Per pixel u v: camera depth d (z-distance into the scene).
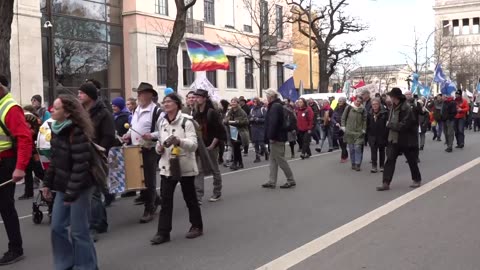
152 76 29.42
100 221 7.03
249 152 18.45
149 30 29.22
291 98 19.88
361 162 13.65
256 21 34.06
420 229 6.81
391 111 9.84
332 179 11.45
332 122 17.02
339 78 61.03
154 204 7.95
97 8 27.25
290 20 40.47
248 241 6.50
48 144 7.47
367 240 6.34
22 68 22.05
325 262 5.54
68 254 5.16
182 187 6.77
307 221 7.46
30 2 22.34
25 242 6.84
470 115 28.80
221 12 34.69
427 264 5.40
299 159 15.63
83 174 4.86
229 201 9.16
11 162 5.88
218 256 5.91
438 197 8.91
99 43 27.33
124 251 6.23
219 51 17.64
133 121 7.90
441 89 25.20
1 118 5.68
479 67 62.81
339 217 7.64
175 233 7.01
